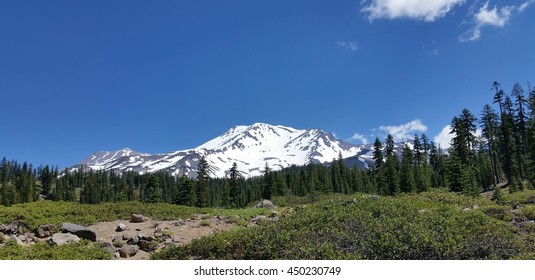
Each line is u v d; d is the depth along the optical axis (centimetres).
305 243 1280
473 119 6675
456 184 4825
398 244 1233
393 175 5991
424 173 6688
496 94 6481
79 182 15512
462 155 6372
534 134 5522
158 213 2570
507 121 6112
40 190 13400
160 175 14800
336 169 9025
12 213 2206
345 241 1298
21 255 1336
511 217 1870
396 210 1706
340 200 2198
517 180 4931
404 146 8381
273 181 7719
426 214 1631
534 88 6919
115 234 2008
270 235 1416
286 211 2442
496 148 6638
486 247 1266
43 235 1888
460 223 1506
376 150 7694
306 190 7831
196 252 1477
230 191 7869
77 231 1816
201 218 2467
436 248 1218
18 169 14462
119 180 15538
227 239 1506
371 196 2353
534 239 1446
